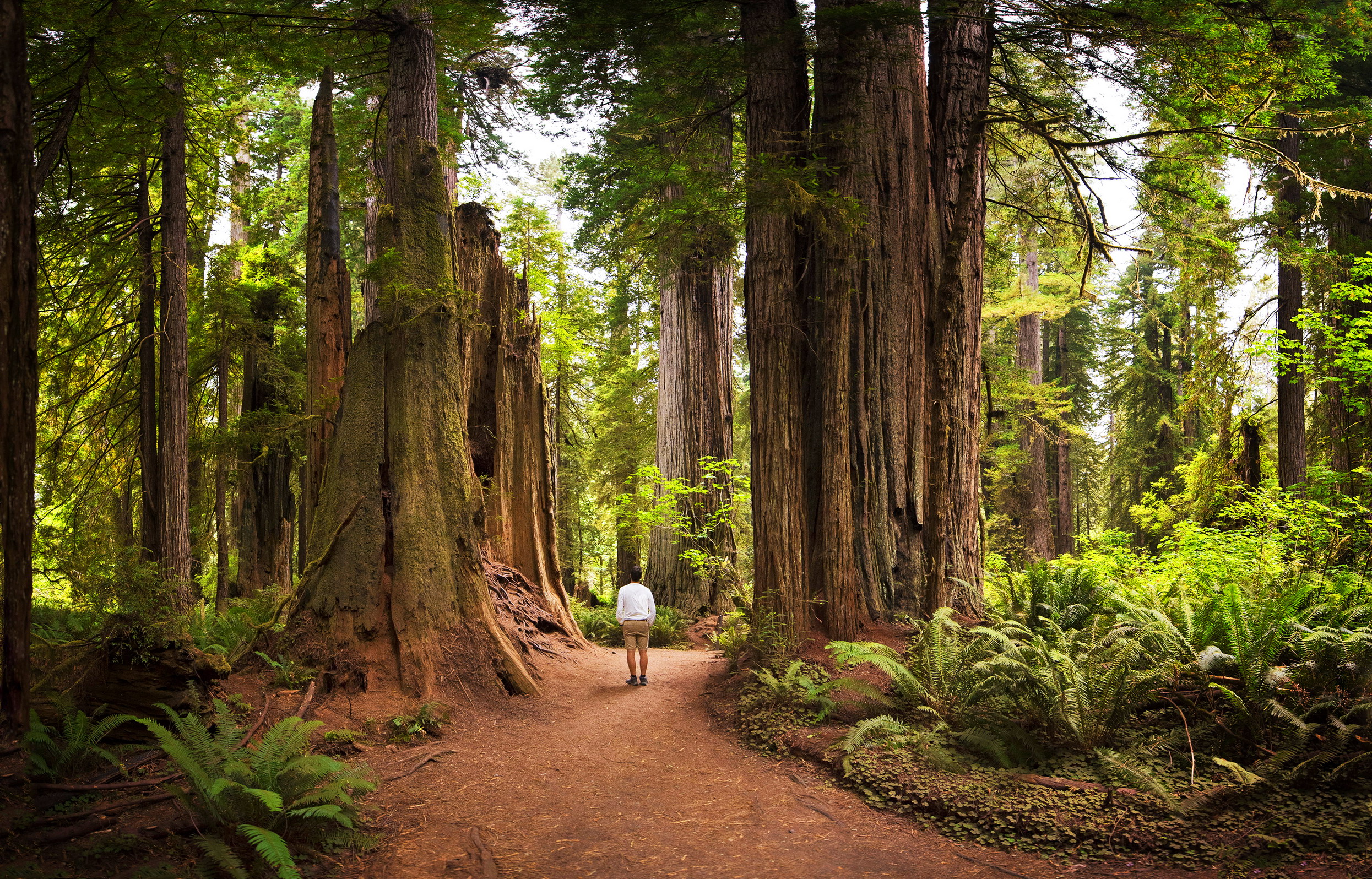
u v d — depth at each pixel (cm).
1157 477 2978
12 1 512
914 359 1023
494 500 1230
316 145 1222
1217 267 1152
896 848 545
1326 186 955
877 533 977
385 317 967
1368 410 1137
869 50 946
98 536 1194
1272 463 1802
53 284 1334
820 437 998
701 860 538
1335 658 586
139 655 652
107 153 1166
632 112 1327
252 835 452
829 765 689
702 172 1037
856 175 994
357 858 529
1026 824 541
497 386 1255
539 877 511
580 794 663
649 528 1967
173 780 565
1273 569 984
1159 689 661
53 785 534
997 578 1161
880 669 834
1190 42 902
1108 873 484
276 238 2141
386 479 930
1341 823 476
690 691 988
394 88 1025
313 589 903
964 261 1068
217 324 1571
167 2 902
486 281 1277
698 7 1004
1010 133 1328
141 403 1245
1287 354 1423
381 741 761
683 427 1884
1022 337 2859
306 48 1084
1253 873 457
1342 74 1442
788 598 934
